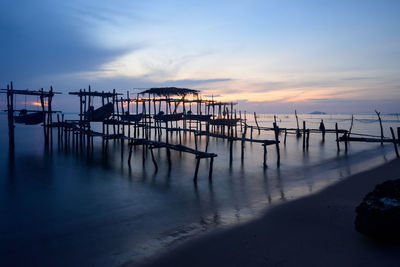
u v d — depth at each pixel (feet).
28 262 21.91
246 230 25.68
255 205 34.27
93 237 26.37
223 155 80.28
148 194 41.11
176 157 75.31
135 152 85.81
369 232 21.65
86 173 56.29
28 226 29.58
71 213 33.58
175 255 21.68
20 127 202.08
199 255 21.39
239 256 20.74
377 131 166.61
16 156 78.74
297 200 34.42
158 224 29.25
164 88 100.53
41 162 69.31
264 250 21.42
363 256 19.35
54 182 49.14
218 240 23.85
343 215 27.84
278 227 25.96
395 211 20.36
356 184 41.09
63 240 25.88
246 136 145.59
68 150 90.84
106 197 40.01
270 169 59.16
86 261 21.77
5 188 45.42
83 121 92.94
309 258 19.75
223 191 42.04
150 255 22.11
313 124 281.54
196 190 42.86
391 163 58.80
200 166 62.80
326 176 50.08
